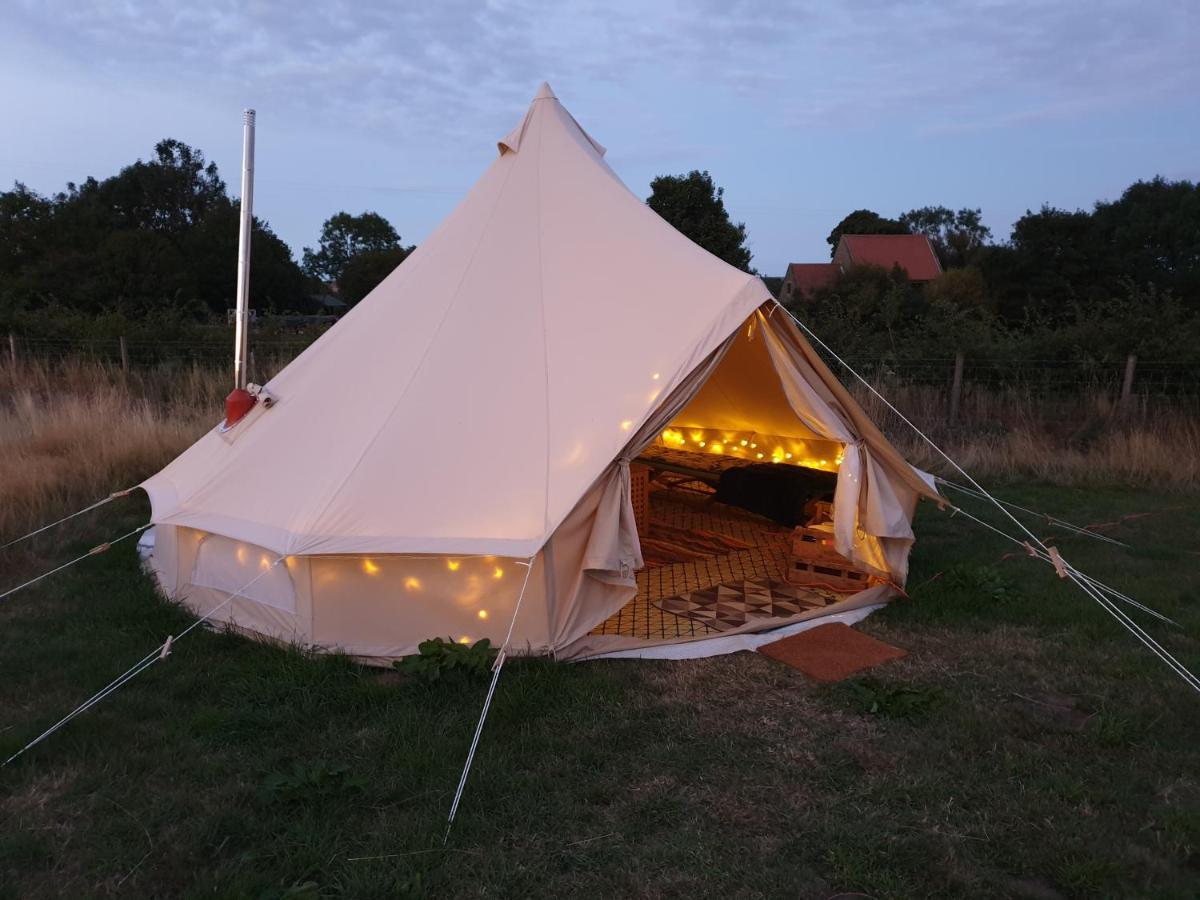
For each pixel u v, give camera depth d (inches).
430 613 160.4
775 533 265.9
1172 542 254.1
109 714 139.7
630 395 171.3
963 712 146.2
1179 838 110.6
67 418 334.3
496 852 106.8
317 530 156.2
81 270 1093.8
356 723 138.9
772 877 103.6
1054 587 211.9
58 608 187.0
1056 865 105.8
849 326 482.3
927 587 209.2
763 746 135.2
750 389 279.4
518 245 205.2
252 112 193.2
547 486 162.4
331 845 107.1
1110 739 136.3
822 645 174.6
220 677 154.0
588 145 241.3
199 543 179.6
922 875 104.5
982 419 395.5
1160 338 401.4
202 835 108.7
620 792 121.6
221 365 499.2
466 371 180.5
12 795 118.3
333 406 183.8
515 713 141.3
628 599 170.6
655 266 195.9
